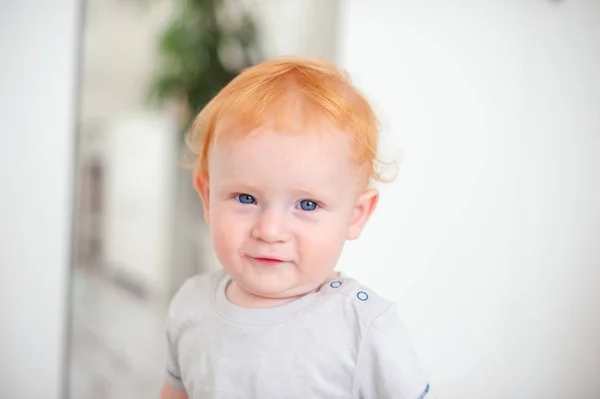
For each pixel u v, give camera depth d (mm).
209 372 738
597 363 1467
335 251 687
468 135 1572
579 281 1468
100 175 1912
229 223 680
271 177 645
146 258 2059
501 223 1546
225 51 1821
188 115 1824
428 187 1611
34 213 1695
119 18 1884
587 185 1462
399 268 1643
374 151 779
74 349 1819
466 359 1583
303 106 669
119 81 1916
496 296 1560
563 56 1474
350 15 1678
